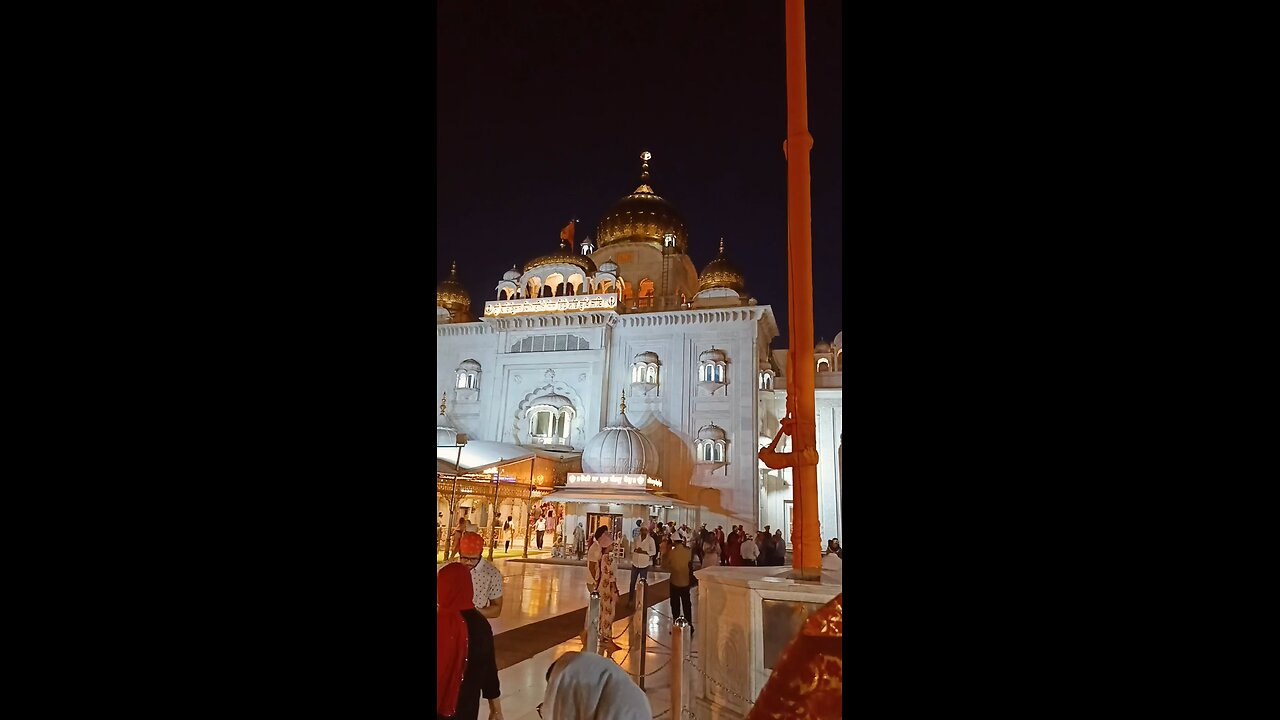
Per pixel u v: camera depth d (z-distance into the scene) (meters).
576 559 25.73
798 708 2.58
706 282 40.53
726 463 32.62
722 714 5.90
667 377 34.81
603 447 31.17
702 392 34.16
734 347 34.78
